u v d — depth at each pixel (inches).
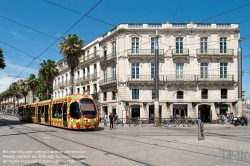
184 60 1435.8
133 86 1432.1
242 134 713.0
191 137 631.2
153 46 1449.3
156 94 1156.5
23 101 3897.6
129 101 1407.5
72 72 1365.7
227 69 1437.0
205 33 1445.6
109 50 1556.3
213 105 1408.7
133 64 1453.0
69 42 1334.9
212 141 542.0
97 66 1676.9
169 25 1450.5
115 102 1459.2
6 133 732.7
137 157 371.2
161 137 635.5
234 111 1411.2
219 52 1432.1
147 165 321.7
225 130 869.2
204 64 1441.9
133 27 1460.4
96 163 333.1
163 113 1411.2
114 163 332.8
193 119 1200.8
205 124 1283.2
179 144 501.0
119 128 1004.6
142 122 1152.8
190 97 1421.0
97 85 1667.1
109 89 1534.2
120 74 1441.9
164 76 1430.9
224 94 1433.3
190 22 1445.6
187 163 330.3
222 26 1454.2
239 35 1446.9
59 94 2354.8
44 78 1824.6
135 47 1457.9
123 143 520.7
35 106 1331.2
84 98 876.0
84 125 836.6
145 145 490.3
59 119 950.4
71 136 663.8
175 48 1438.2
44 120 1138.7
